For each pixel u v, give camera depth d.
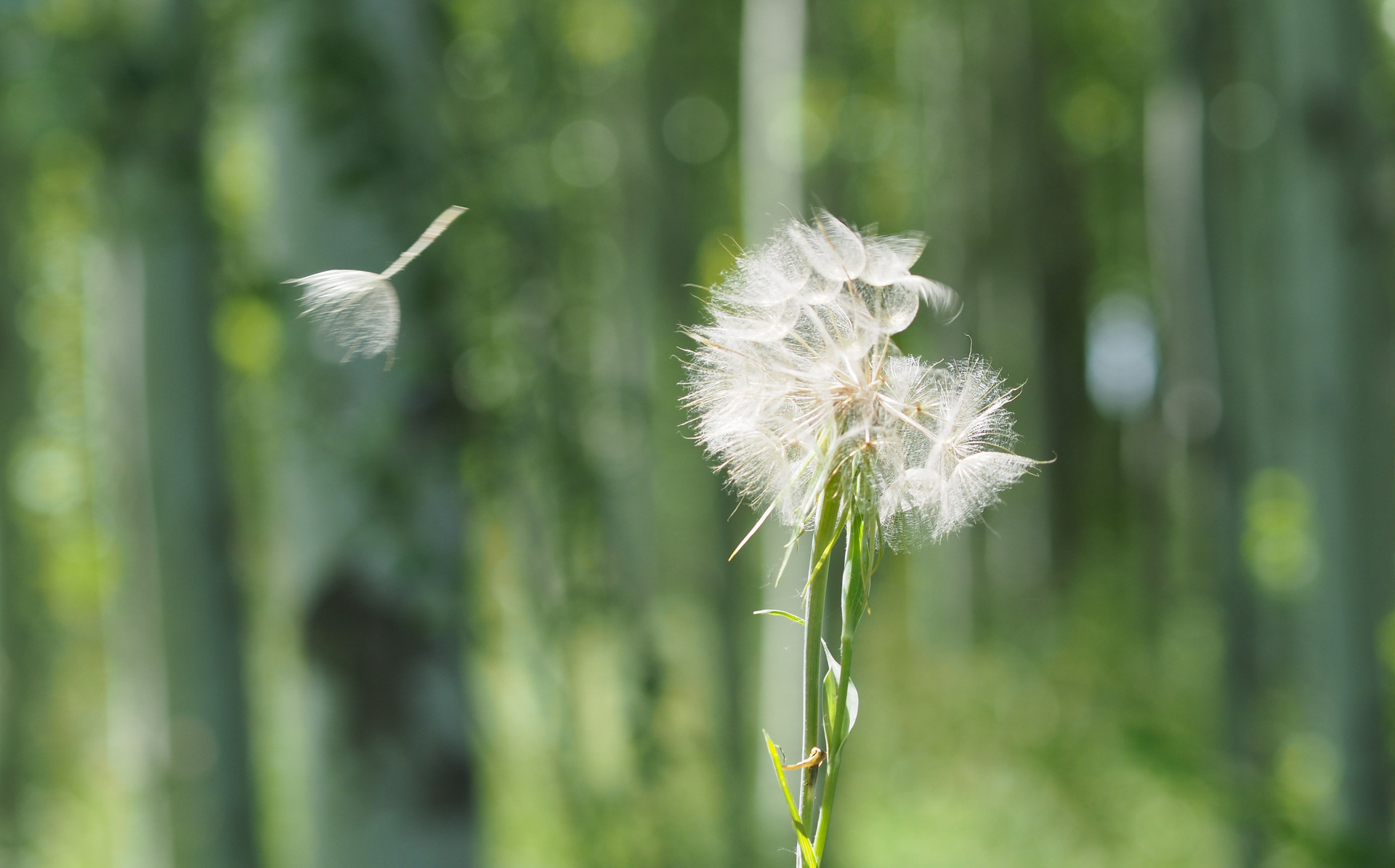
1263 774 4.68
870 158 13.77
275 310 3.25
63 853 7.55
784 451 1.12
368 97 3.17
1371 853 3.87
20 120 4.20
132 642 4.43
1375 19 6.59
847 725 1.08
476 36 4.29
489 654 3.75
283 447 3.16
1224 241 6.16
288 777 4.83
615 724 5.08
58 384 10.37
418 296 3.21
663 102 11.13
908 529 1.11
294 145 3.20
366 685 3.09
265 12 3.33
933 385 1.18
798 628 5.06
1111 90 14.91
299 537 3.15
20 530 9.95
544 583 4.11
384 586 3.09
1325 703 4.25
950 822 7.82
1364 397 4.11
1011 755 8.20
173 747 4.34
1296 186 4.12
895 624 12.12
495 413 3.62
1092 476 16.39
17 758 9.28
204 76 4.00
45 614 10.05
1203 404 6.44
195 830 4.34
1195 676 8.50
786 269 1.16
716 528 7.60
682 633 9.62
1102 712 8.32
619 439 4.66
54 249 9.46
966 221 14.00
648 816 4.68
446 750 3.16
